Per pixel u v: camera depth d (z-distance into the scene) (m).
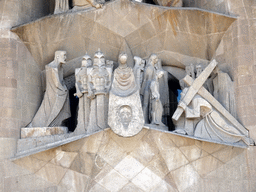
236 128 11.30
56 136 11.46
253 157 11.07
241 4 11.97
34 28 12.08
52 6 13.41
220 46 12.09
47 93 11.98
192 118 11.47
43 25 12.09
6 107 11.43
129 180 11.21
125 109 10.73
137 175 11.23
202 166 11.26
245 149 11.16
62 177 11.20
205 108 11.41
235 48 11.78
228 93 11.59
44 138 11.41
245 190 10.98
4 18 12.15
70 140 11.01
